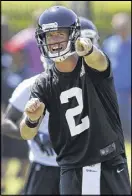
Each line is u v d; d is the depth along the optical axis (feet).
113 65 93.56
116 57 93.61
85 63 45.65
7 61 87.92
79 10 100.83
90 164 46.65
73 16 46.62
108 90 46.26
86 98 46.16
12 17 114.11
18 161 86.79
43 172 59.72
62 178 47.78
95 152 46.44
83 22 60.49
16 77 87.35
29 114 44.93
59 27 46.01
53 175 59.52
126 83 93.25
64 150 47.44
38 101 44.91
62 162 47.65
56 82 46.50
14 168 85.25
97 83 45.91
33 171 60.23
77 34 46.62
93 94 45.91
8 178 83.82
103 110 46.16
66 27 46.06
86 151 46.57
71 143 46.96
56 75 46.62
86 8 101.19
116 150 46.70
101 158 46.44
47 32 46.21
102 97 46.29
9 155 81.00
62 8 46.88
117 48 93.71
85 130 46.42
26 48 89.10
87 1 101.24
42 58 50.34
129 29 93.61
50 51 46.37
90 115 46.09
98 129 46.16
